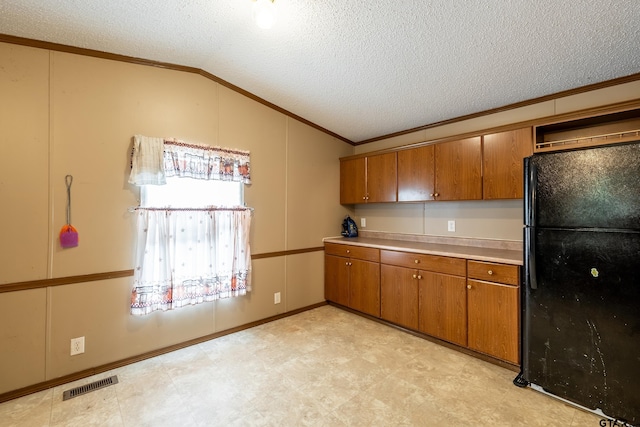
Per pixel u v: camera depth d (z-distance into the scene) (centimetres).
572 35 183
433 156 304
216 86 289
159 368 235
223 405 189
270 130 331
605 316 168
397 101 294
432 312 272
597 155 169
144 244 244
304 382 214
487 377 219
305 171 365
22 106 203
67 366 218
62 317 217
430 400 193
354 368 232
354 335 293
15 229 201
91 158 227
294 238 354
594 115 213
